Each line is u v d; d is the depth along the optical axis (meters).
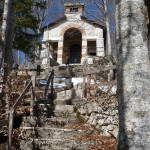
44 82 9.98
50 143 4.00
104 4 13.62
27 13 11.10
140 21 2.40
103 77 11.74
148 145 1.92
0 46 6.79
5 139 4.79
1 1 10.45
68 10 20.41
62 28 20.06
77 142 3.91
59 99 6.23
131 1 2.48
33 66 15.29
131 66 2.24
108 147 3.60
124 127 2.09
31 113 5.26
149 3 7.21
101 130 4.47
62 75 8.47
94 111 4.89
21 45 11.22
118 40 2.48
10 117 3.64
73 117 5.39
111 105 4.56
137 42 2.30
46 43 13.71
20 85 6.61
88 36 19.33
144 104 2.06
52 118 5.30
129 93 2.15
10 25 7.69
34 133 4.38
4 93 6.01
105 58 13.32
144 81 2.15
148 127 1.98
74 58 23.02
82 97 6.09
